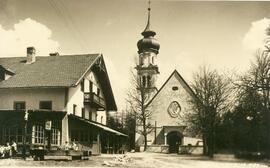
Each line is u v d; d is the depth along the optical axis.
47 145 28.42
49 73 36.00
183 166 25.53
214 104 41.94
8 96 35.50
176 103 56.03
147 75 62.75
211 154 39.47
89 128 33.75
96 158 29.31
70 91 35.25
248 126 36.41
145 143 53.59
